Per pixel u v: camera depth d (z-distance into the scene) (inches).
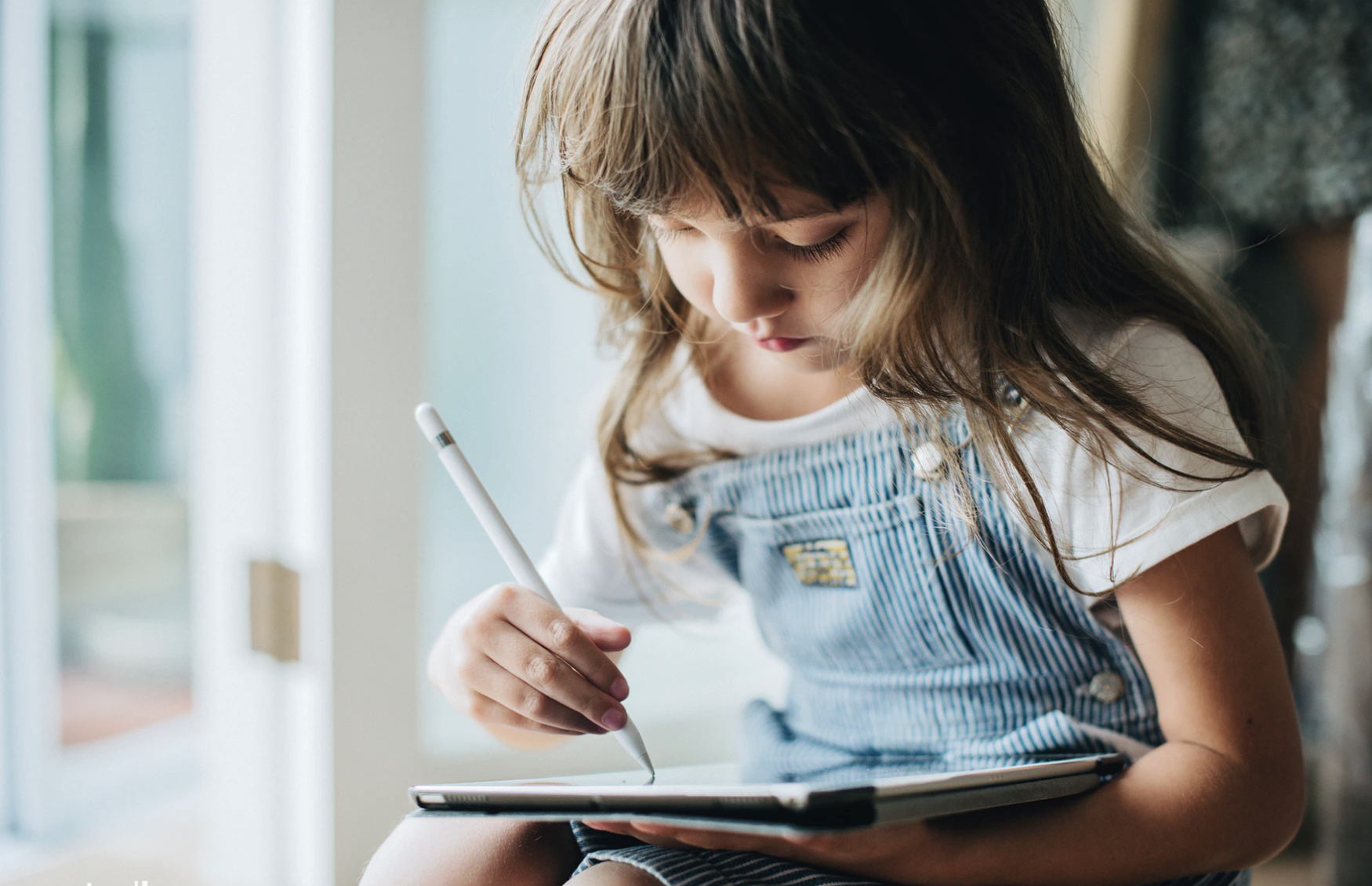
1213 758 21.4
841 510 26.4
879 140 19.8
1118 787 21.3
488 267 41.9
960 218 20.8
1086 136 27.0
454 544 41.6
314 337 37.6
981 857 20.0
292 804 41.6
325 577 37.3
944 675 26.1
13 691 48.4
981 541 24.5
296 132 38.6
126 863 45.2
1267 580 50.4
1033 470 23.5
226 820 43.3
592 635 24.4
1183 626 22.1
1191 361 23.9
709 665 47.6
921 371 22.1
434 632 41.1
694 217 20.7
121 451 64.5
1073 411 22.0
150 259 62.5
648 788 17.4
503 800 19.1
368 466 37.7
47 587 48.8
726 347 28.5
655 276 27.0
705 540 29.9
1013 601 24.8
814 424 26.6
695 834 19.6
